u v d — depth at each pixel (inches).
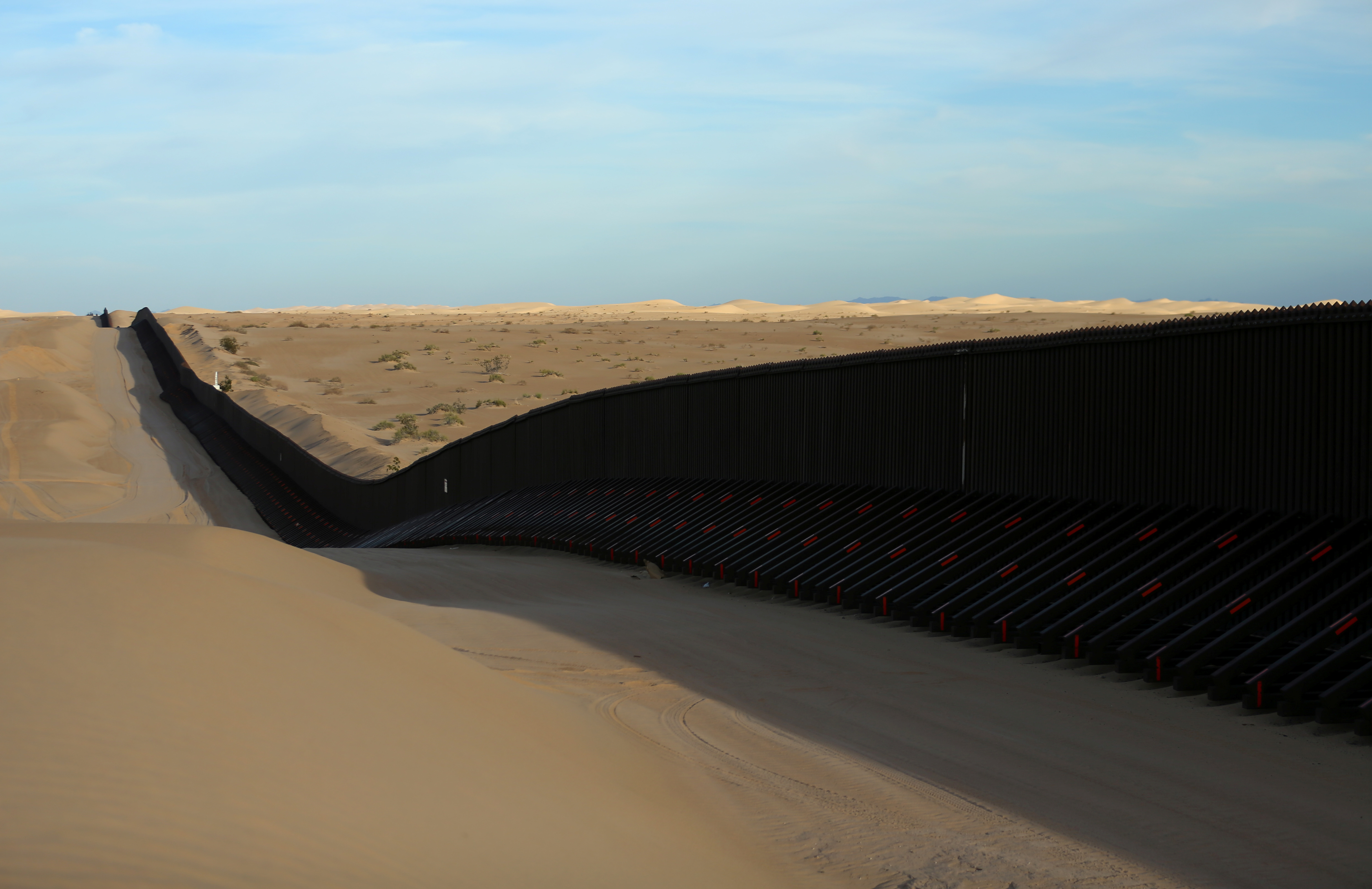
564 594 862.5
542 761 301.6
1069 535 661.9
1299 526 543.8
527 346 4407.0
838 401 981.2
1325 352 536.7
